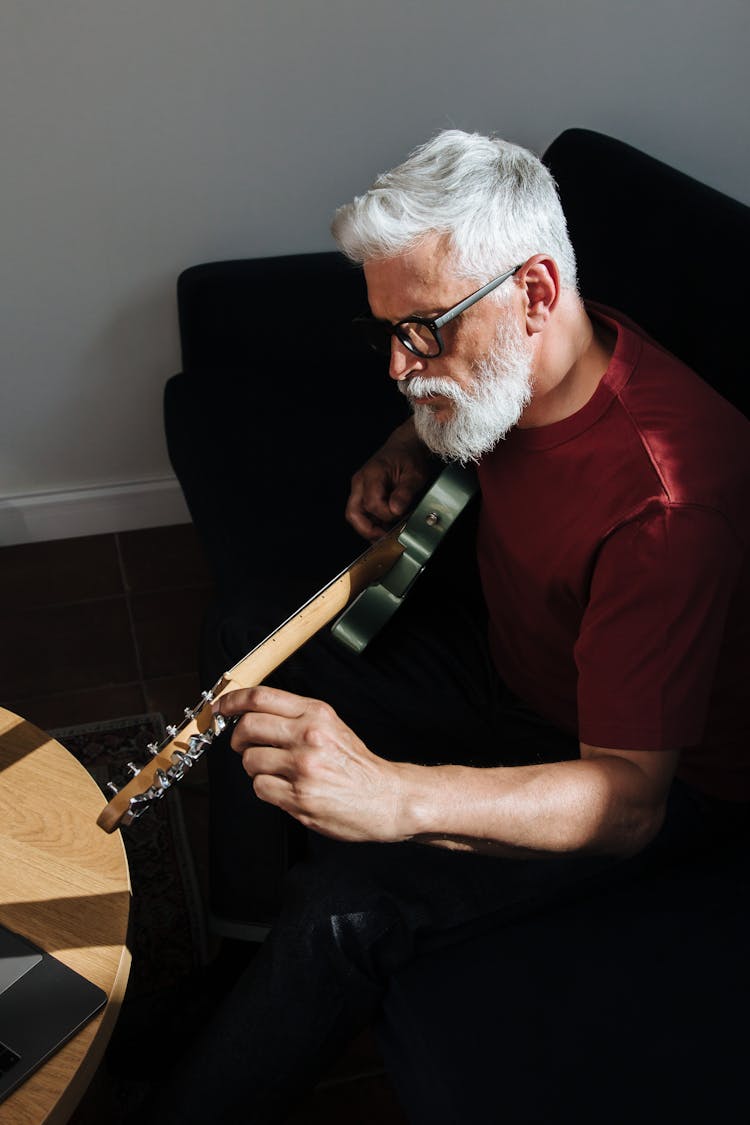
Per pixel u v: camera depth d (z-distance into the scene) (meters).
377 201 1.15
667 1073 1.14
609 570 1.22
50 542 2.59
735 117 2.38
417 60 2.20
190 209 2.26
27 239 2.22
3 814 1.25
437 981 1.25
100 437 2.51
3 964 1.10
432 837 1.17
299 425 2.13
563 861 1.32
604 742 1.19
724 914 1.31
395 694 1.57
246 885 1.55
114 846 1.22
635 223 1.89
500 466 1.36
